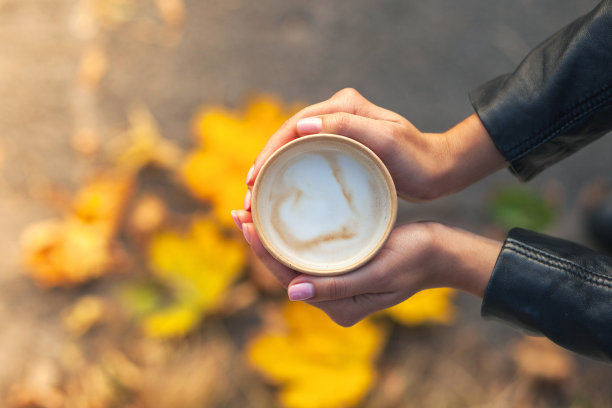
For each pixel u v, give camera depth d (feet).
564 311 2.34
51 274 3.42
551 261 2.35
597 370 3.42
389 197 2.36
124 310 3.45
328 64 3.65
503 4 3.70
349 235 2.39
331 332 3.31
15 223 3.48
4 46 3.58
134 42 3.61
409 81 3.65
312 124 2.39
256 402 3.39
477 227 3.51
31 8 3.60
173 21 3.64
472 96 2.52
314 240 2.39
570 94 2.40
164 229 3.46
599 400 3.41
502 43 3.68
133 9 3.63
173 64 3.61
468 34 3.68
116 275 3.47
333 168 2.40
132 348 3.43
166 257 3.38
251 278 3.43
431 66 3.66
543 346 3.42
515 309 2.37
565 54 2.39
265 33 3.66
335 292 2.39
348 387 3.28
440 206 3.51
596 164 3.56
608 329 2.31
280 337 3.30
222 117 3.39
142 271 3.47
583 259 2.36
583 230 3.50
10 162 3.52
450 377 3.44
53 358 3.43
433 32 3.68
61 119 3.55
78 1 3.62
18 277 3.46
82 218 3.46
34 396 3.39
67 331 3.45
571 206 3.55
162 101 3.58
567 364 3.41
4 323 3.44
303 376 3.29
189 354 3.41
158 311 3.44
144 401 3.34
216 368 3.40
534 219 3.48
